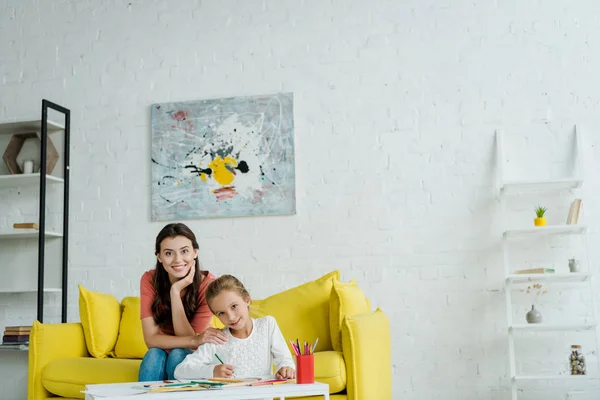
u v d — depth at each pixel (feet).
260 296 14.11
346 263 13.92
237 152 14.46
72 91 15.44
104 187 14.99
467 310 13.48
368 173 14.07
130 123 15.08
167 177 14.67
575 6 13.83
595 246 13.26
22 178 14.75
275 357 8.57
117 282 14.69
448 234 13.70
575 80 13.66
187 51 15.07
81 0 15.71
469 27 14.11
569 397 13.05
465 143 13.85
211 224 14.48
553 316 13.28
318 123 14.34
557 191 13.51
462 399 13.29
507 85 13.85
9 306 15.25
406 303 13.65
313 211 14.14
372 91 14.26
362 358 9.95
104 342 11.93
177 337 9.51
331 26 14.57
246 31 14.88
